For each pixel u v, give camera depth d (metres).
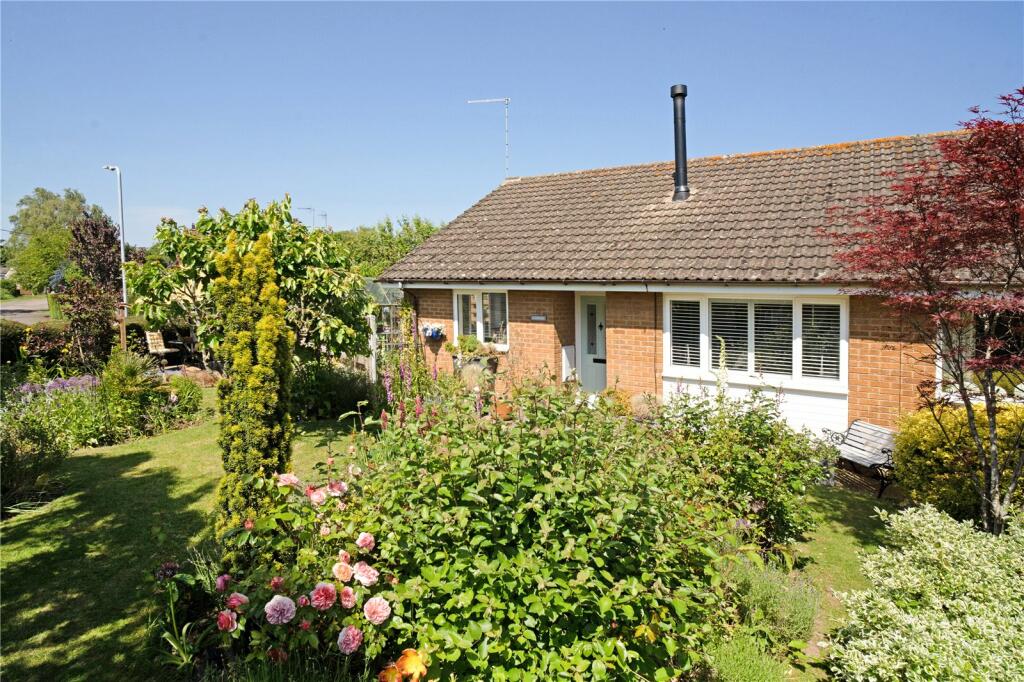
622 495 4.09
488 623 3.78
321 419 13.70
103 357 19.66
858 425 10.30
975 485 7.28
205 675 4.32
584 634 4.05
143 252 32.47
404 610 4.24
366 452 5.52
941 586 5.30
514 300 15.48
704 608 4.48
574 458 4.46
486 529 4.02
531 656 3.92
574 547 3.91
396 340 16.30
